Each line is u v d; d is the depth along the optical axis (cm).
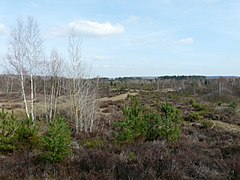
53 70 3134
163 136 1428
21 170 845
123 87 8706
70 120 2553
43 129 1530
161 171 815
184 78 13938
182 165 873
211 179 775
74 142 1393
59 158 922
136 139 1368
